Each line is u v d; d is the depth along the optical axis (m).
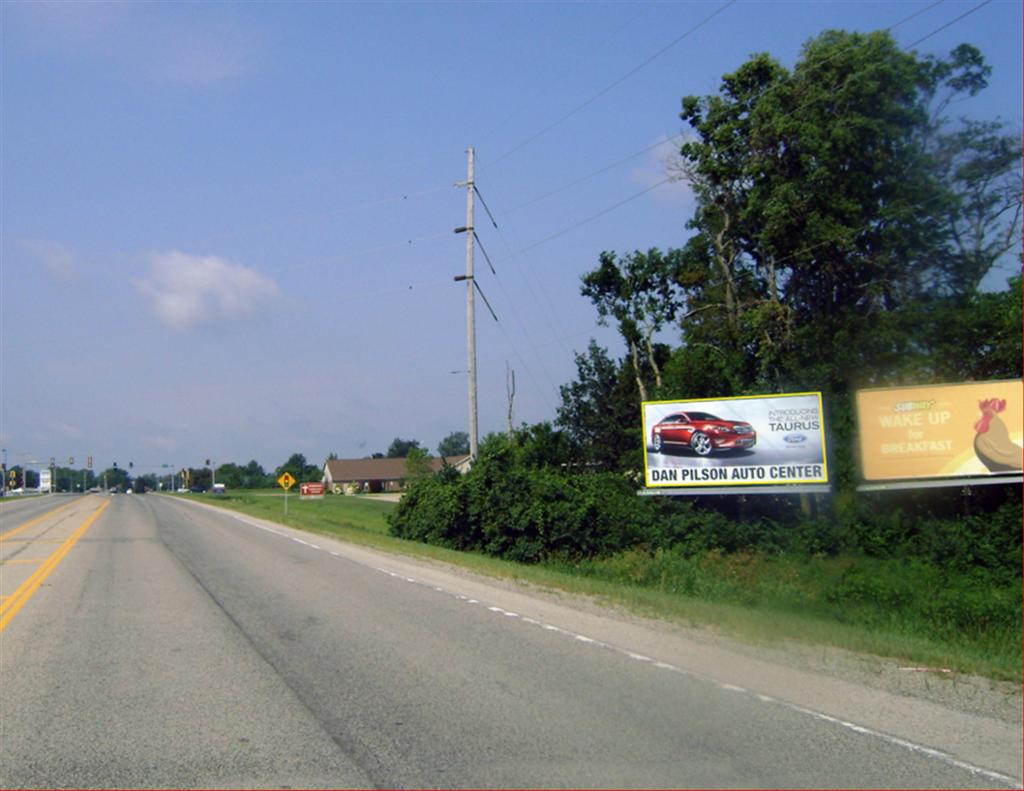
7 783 6.31
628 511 33.41
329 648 11.21
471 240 39.94
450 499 35.38
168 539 31.00
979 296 34.91
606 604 15.15
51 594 16.53
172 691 9.03
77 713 8.22
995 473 28.20
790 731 7.54
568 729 7.58
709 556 30.64
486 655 10.73
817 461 31.45
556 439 45.19
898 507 30.89
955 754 6.94
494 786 6.19
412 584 17.95
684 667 10.07
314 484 85.12
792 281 42.56
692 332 46.44
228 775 6.45
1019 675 9.86
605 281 50.88
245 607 14.77
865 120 37.69
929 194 37.69
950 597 20.50
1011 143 36.72
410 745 7.14
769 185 41.31
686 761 6.73
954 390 28.73
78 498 103.81
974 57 37.16
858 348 37.50
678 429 33.16
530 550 32.81
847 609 19.80
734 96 43.16
